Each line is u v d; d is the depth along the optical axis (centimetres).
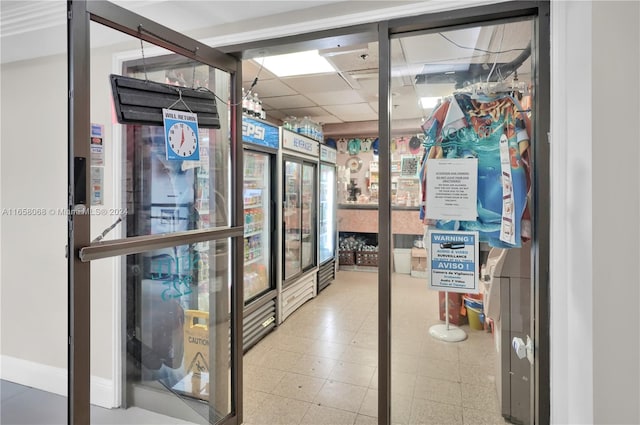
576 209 129
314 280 462
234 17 195
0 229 261
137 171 166
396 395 184
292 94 411
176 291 210
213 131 200
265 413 216
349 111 503
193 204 191
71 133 125
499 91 167
